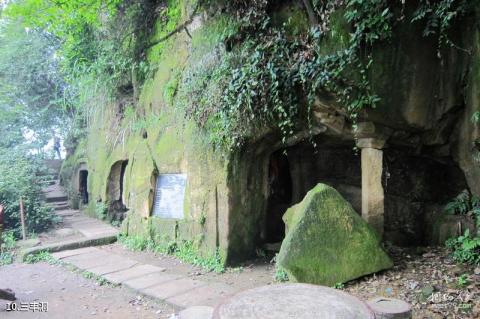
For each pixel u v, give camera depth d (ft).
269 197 27.40
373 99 17.39
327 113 19.21
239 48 21.04
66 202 45.09
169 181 26.00
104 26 33.94
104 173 36.37
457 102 19.01
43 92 50.08
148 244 26.30
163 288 18.43
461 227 20.79
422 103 18.85
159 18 29.73
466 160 19.22
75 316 15.94
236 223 21.95
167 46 28.50
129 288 18.89
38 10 30.01
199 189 23.09
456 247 19.31
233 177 21.70
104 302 17.58
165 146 26.32
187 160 24.03
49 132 53.11
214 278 19.90
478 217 19.47
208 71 22.27
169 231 25.13
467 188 22.71
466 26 18.08
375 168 19.95
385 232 24.31
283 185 29.14
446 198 24.32
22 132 52.29
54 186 49.34
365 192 19.95
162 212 26.22
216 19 23.40
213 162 22.21
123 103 35.58
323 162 27.94
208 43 23.24
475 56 17.60
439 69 18.83
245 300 9.92
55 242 28.35
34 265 23.97
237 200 21.95
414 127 19.49
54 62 48.32
